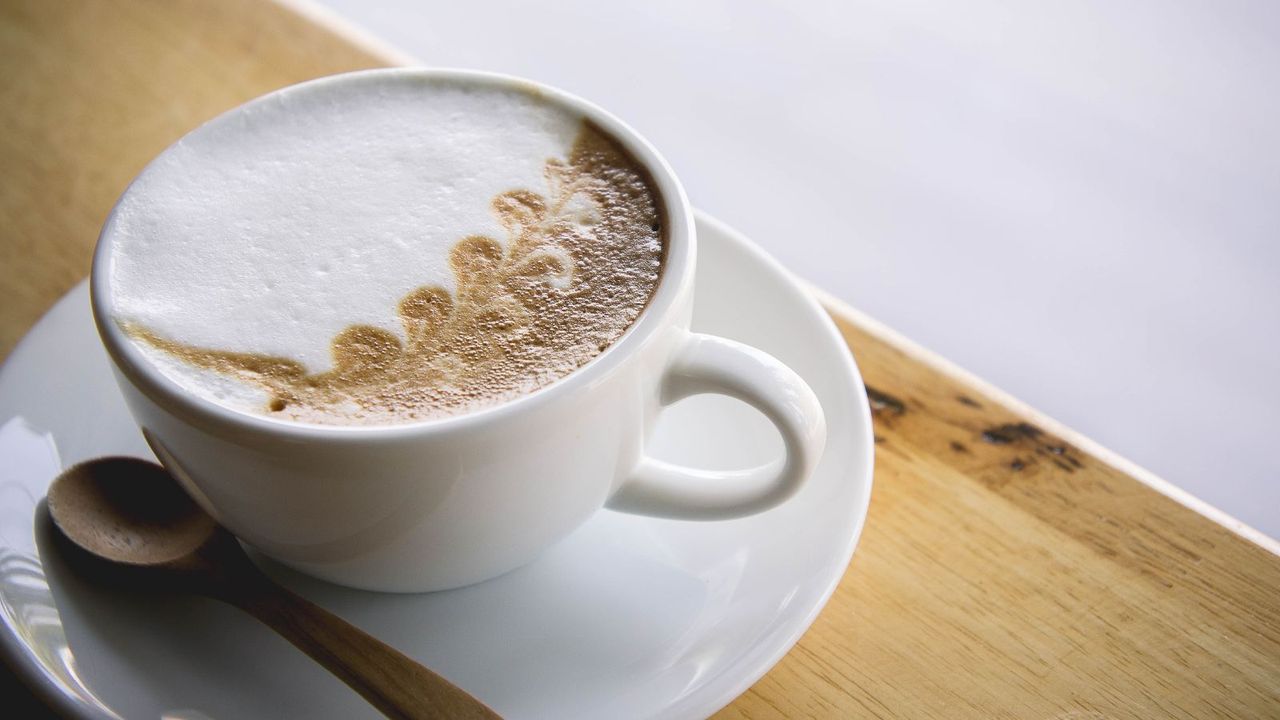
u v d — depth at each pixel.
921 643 0.32
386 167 0.33
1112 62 0.66
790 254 0.58
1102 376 0.54
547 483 0.30
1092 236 0.59
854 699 0.31
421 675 0.30
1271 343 0.55
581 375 0.29
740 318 0.35
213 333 0.30
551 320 0.31
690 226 0.32
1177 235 0.59
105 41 0.45
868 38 0.69
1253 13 0.68
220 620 0.31
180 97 0.43
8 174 0.41
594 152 0.34
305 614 0.31
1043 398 0.53
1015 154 0.62
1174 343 0.55
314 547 0.30
